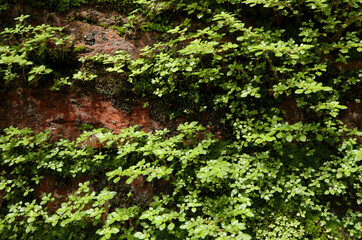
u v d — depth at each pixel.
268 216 3.16
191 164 3.54
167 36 4.37
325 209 3.11
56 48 4.12
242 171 3.17
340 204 3.18
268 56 3.53
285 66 3.87
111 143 3.44
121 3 4.46
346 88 3.65
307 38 3.90
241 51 4.01
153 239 2.95
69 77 4.11
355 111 3.60
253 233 3.07
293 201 3.21
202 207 3.28
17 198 3.46
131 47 4.32
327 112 3.51
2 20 4.29
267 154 3.40
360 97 3.66
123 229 3.18
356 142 3.39
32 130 3.78
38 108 3.90
